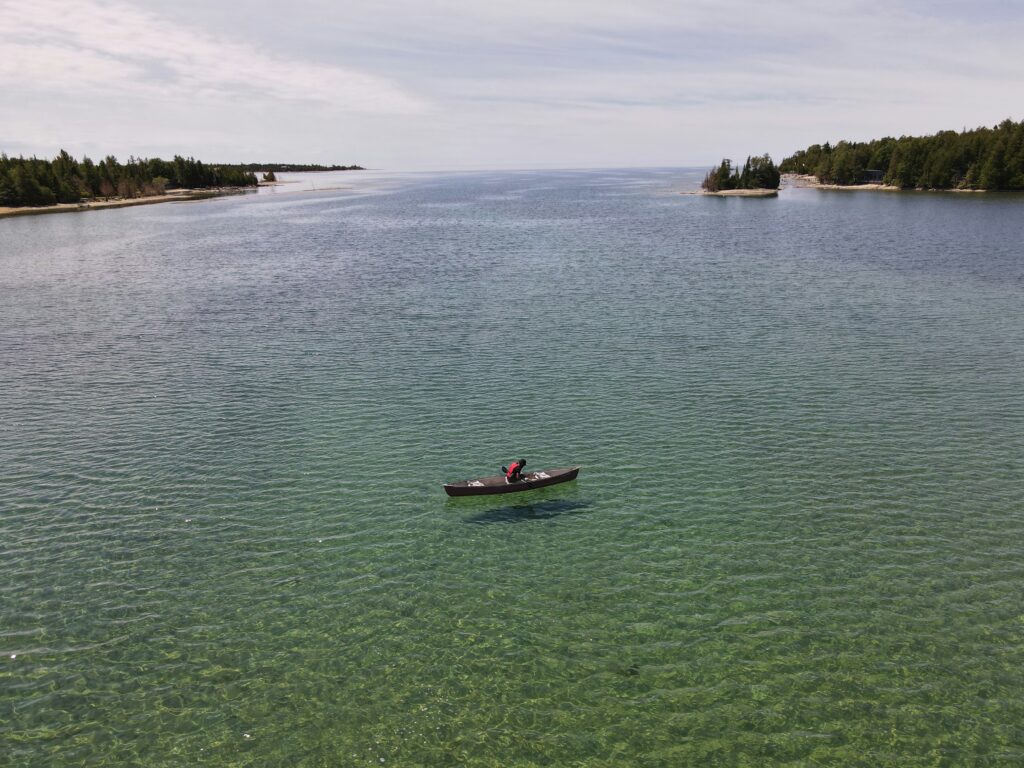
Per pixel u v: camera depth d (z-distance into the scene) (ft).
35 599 78.43
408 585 81.56
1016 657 68.44
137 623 74.69
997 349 167.53
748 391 141.69
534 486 102.58
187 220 569.64
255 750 59.57
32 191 655.76
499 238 424.87
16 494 102.22
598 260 322.75
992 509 95.71
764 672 67.31
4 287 265.54
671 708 63.46
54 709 63.52
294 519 95.91
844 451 114.21
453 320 204.64
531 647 71.20
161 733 61.16
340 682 66.74
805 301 224.12
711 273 280.72
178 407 136.46
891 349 168.66
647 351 169.78
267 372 157.38
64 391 145.69
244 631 73.61
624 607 77.20
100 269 309.63
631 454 114.83
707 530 92.43
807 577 81.71
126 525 94.02
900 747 59.11
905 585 79.77
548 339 182.09
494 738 60.64
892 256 316.40
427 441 120.57
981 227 424.05
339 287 261.65
